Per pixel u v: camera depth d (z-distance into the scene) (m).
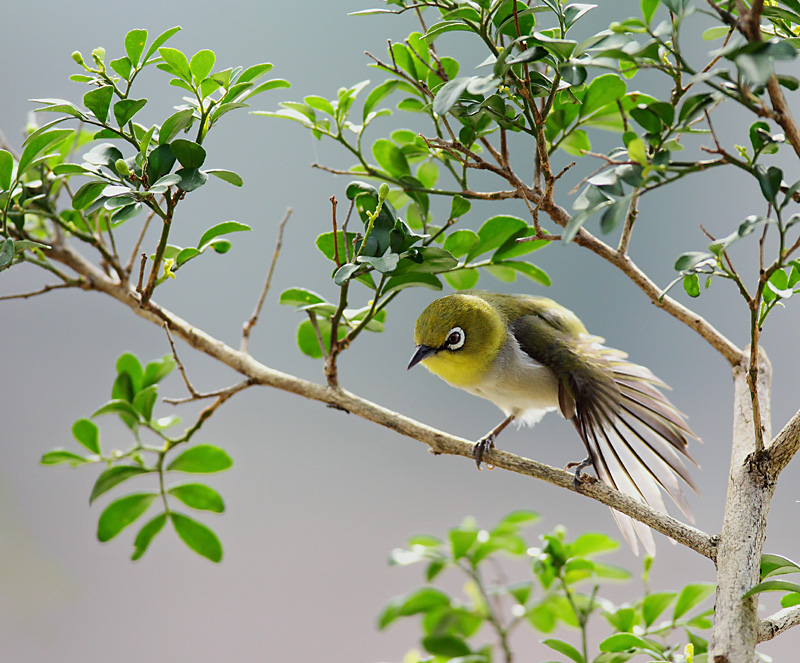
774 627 4.53
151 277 6.11
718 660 4.32
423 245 6.39
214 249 6.52
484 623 6.66
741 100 3.90
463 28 5.32
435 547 6.79
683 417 6.79
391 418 6.57
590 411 7.29
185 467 6.63
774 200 4.04
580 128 6.80
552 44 4.61
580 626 6.20
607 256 6.05
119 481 6.54
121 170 5.49
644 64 4.25
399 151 6.83
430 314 8.30
